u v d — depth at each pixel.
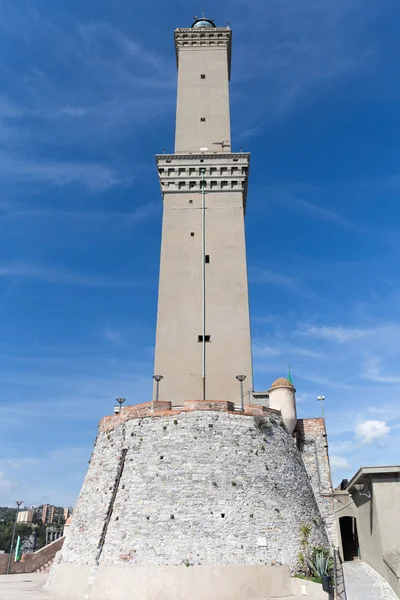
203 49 60.44
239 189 52.03
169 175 52.62
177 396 43.44
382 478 26.23
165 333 45.84
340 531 37.38
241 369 44.31
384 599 22.44
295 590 29.91
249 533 31.33
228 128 55.72
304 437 41.03
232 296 47.38
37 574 47.72
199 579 28.91
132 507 32.28
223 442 34.56
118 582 29.39
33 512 158.25
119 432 36.97
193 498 31.95
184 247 49.56
